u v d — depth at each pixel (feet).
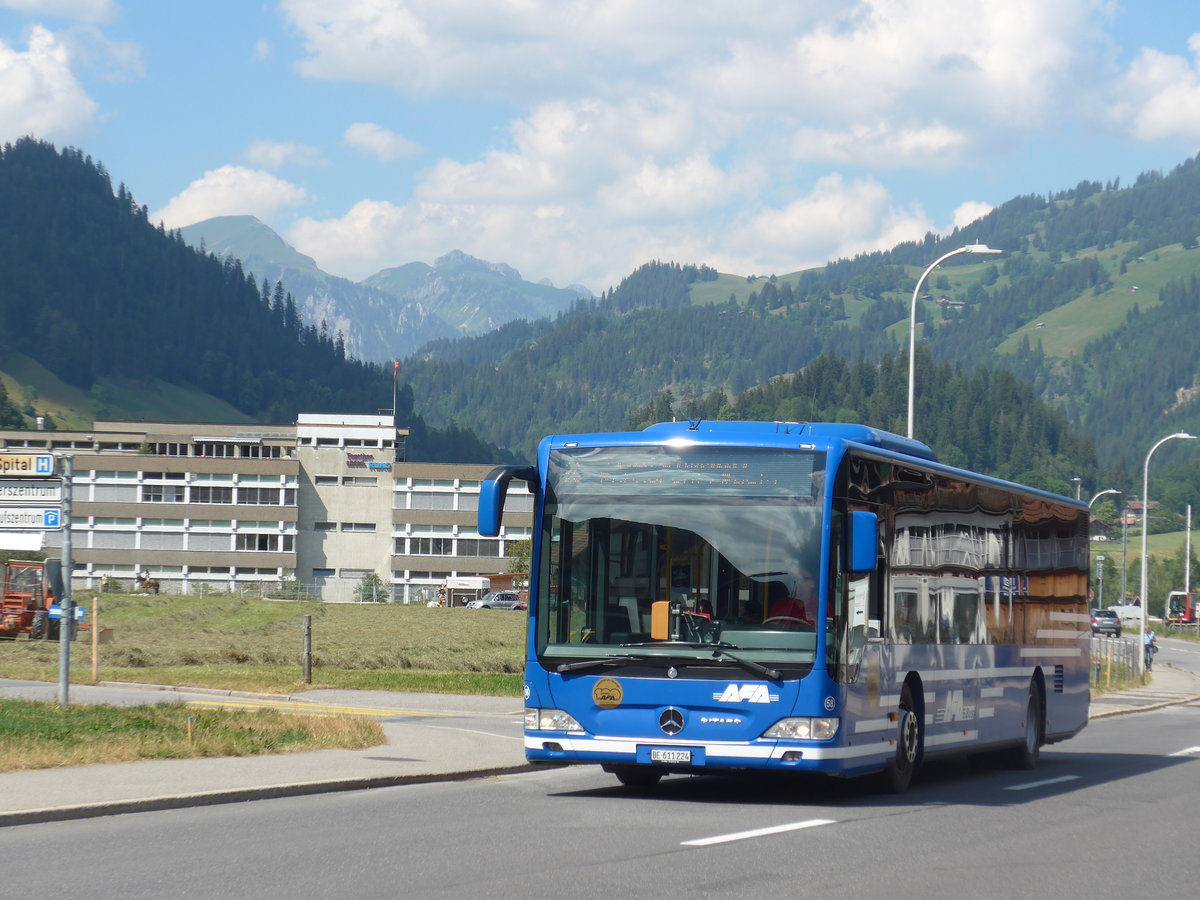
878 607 48.62
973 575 58.18
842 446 46.42
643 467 47.03
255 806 43.32
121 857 33.12
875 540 44.70
